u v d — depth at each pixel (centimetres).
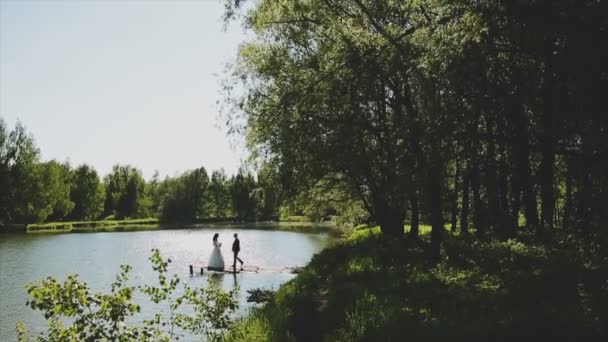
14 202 8494
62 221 10588
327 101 2020
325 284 1716
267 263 3603
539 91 1297
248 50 2447
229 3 1725
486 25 1124
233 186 13162
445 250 1980
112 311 757
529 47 1155
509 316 907
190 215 12788
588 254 1399
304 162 2477
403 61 1527
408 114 1780
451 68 1320
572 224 1703
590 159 1274
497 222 2325
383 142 2239
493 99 1409
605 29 1041
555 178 2077
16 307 2053
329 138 2341
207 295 1028
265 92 2417
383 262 1903
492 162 1708
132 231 8338
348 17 1739
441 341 830
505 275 1331
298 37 2211
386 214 2847
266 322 1095
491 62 1294
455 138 1509
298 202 3194
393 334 866
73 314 739
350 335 915
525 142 1492
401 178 1731
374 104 2350
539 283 1170
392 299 1126
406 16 1547
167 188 13200
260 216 12975
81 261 3731
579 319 839
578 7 1051
